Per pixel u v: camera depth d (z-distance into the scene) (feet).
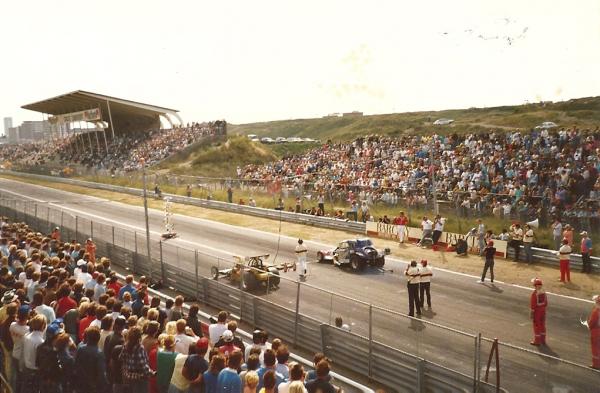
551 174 98.17
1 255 52.65
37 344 30.09
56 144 354.13
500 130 214.07
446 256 86.94
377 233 104.68
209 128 258.78
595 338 41.47
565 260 69.56
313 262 85.81
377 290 68.03
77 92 245.45
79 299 40.52
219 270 67.21
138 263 77.05
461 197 100.32
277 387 26.86
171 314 40.09
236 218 135.23
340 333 43.70
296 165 171.94
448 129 239.71
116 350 29.04
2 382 29.66
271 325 51.70
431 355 38.50
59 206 165.17
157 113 284.00
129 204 169.48
